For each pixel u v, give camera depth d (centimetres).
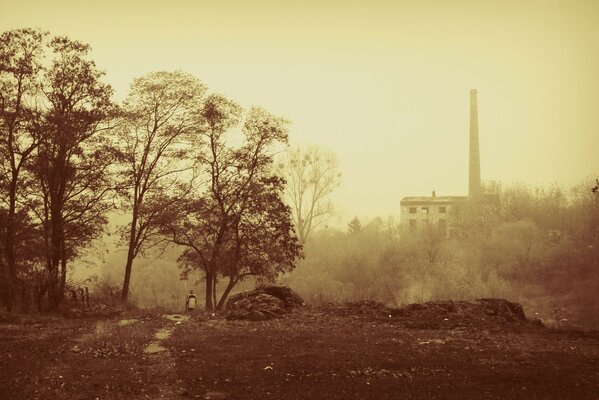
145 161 4706
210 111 4769
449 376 1697
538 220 9119
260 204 4712
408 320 2855
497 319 2927
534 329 2698
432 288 7100
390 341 2288
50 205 4200
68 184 4306
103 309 3891
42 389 1569
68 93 4269
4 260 3981
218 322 2917
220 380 1661
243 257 4750
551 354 2041
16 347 2184
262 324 2794
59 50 4300
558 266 7625
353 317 2955
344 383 1619
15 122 4031
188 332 2545
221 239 4728
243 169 4822
